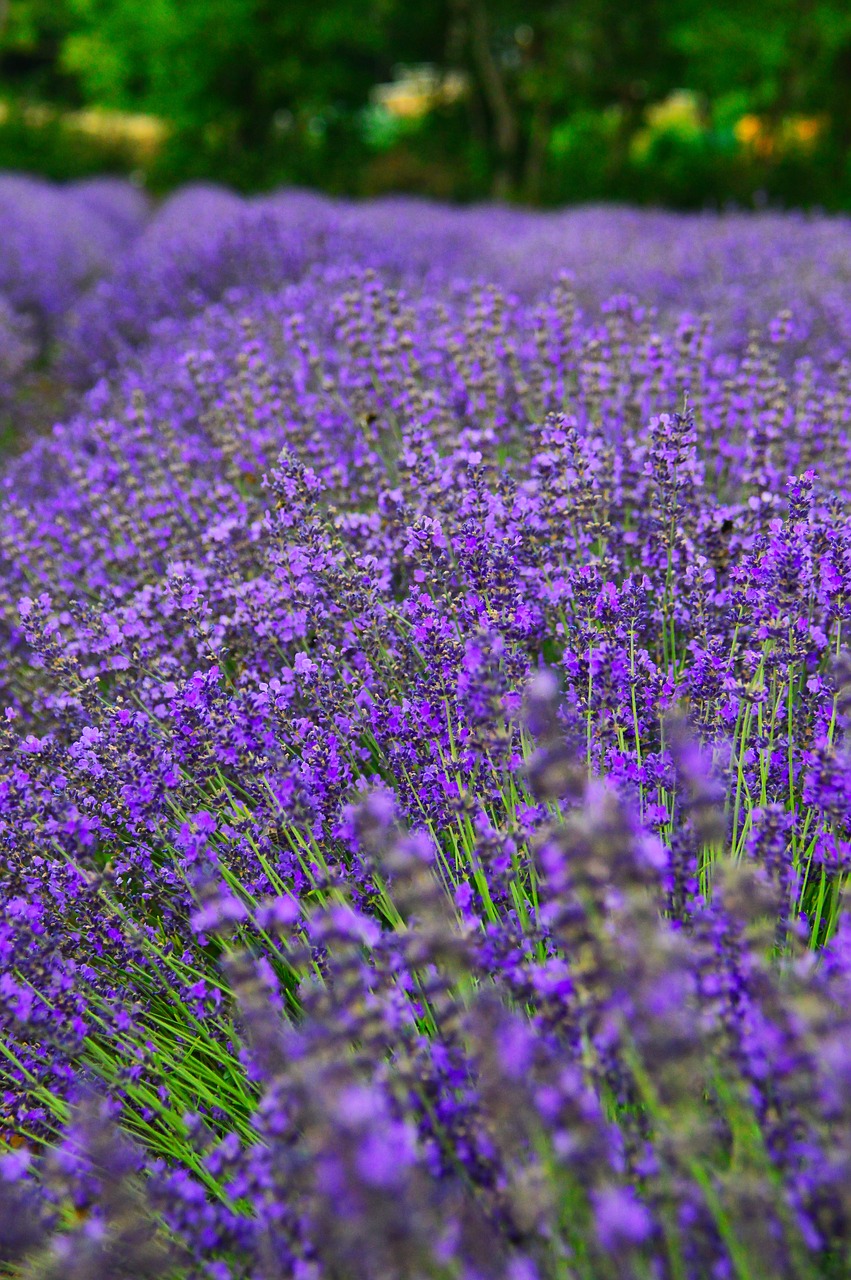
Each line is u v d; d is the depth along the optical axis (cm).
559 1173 119
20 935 198
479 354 375
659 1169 130
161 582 304
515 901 183
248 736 229
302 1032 176
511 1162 133
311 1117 120
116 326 791
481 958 167
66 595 333
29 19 2675
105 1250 141
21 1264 146
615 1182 127
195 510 373
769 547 237
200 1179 186
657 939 120
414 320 403
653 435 260
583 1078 143
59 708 267
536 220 1409
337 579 250
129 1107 198
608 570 261
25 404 714
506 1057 118
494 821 221
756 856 173
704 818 166
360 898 212
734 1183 119
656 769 213
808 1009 122
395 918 194
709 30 1717
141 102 2370
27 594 351
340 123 2302
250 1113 192
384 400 382
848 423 352
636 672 235
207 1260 146
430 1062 149
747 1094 135
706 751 221
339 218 930
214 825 225
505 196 1986
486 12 2017
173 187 2350
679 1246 124
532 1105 117
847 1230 123
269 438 363
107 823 240
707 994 139
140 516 354
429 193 2142
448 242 1093
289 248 802
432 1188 115
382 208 1460
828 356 476
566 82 1858
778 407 334
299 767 232
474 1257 115
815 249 749
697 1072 131
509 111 2084
